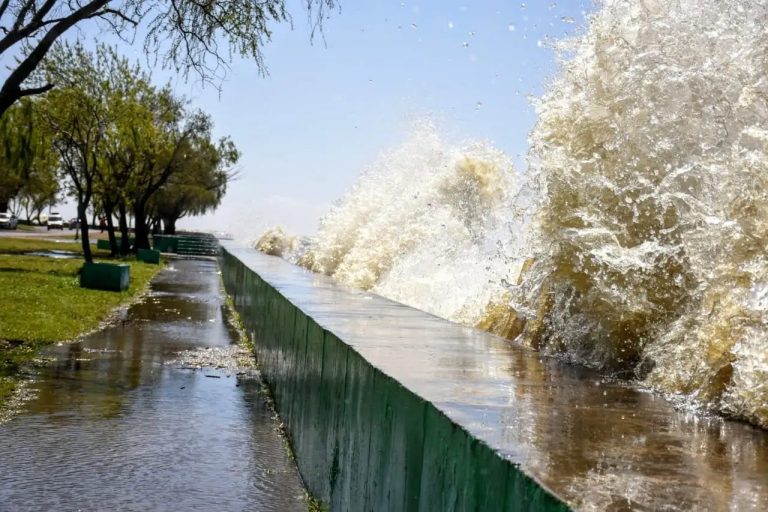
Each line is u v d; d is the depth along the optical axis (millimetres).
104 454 5254
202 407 6836
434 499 2170
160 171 39281
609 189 3504
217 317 14328
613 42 3729
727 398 2355
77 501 4324
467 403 2291
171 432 5902
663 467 1693
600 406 2344
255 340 10086
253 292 11000
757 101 3014
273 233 28016
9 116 23688
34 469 4879
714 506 1440
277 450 5527
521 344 3809
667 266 3254
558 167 3611
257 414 6648
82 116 22953
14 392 7105
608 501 1447
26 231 66875
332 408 3926
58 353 9398
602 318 3354
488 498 1779
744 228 2660
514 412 2195
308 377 4844
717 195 2918
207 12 12484
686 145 3365
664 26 3582
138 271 25516
